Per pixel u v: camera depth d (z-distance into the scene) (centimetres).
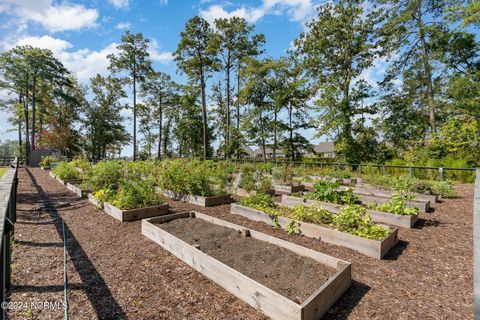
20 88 2519
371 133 1892
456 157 1251
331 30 1734
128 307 227
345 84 1798
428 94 1598
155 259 323
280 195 744
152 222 419
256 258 294
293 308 194
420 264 310
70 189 845
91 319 210
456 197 698
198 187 651
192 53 2303
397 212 463
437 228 438
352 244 348
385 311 223
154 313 220
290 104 2312
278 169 1067
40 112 2784
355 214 385
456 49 1498
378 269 298
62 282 266
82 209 577
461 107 1370
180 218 452
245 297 234
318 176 1066
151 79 3039
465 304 232
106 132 3412
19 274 279
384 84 1748
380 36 1594
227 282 252
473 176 1041
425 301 237
